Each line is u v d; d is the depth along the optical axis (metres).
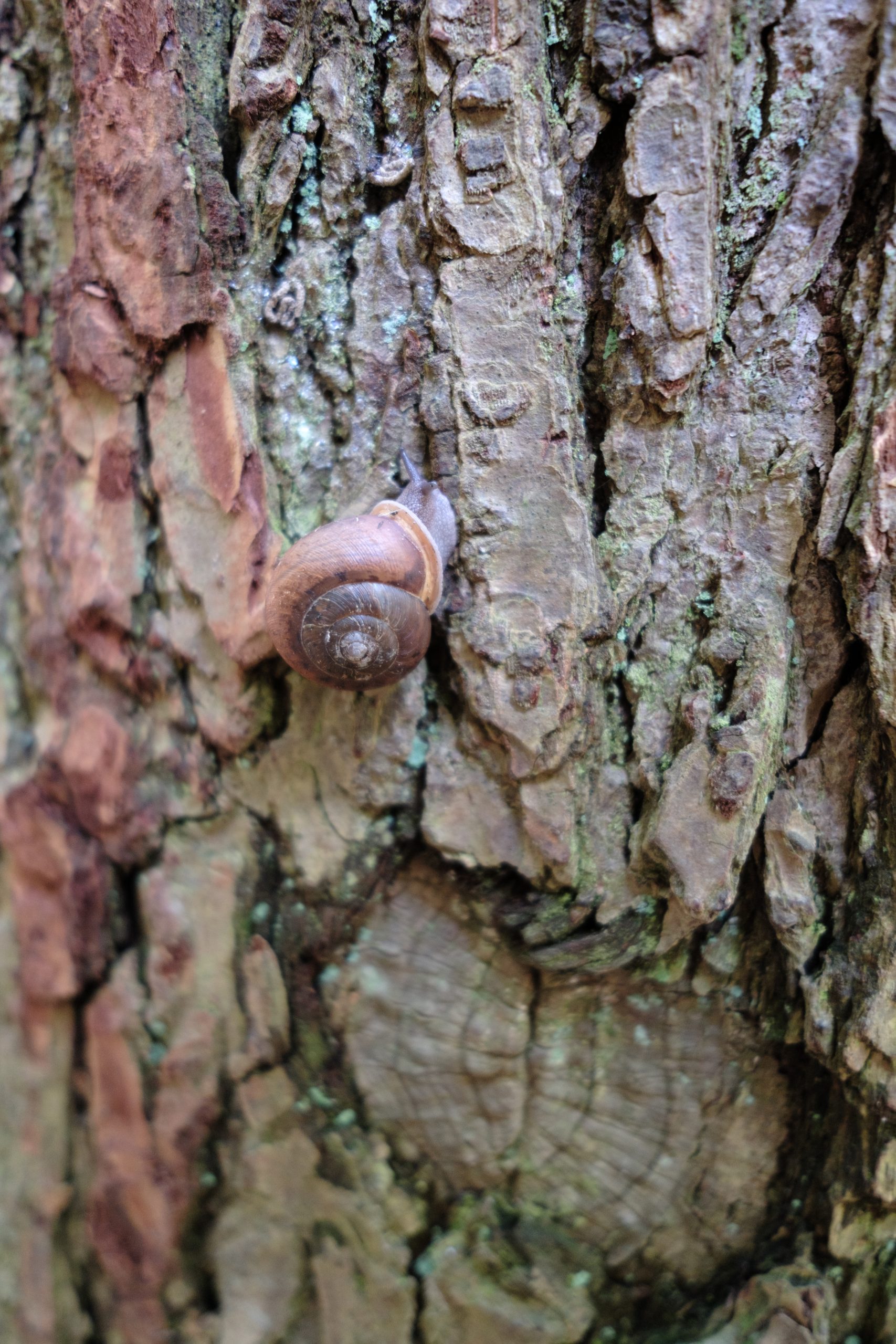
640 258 0.24
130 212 0.25
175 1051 0.27
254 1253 0.26
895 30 0.24
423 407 0.25
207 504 0.26
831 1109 0.25
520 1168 0.26
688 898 0.24
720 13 0.24
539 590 0.25
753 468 0.25
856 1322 0.25
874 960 0.24
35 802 0.27
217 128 0.25
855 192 0.24
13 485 0.28
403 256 0.25
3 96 0.26
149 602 0.26
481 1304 0.26
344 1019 0.26
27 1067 0.28
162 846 0.27
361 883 0.26
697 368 0.24
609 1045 0.26
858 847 0.25
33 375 0.28
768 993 0.25
